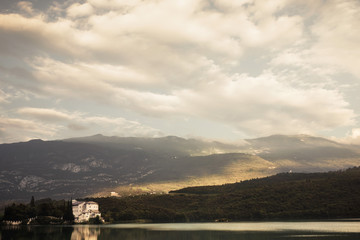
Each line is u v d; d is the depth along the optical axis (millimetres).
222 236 198875
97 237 197000
